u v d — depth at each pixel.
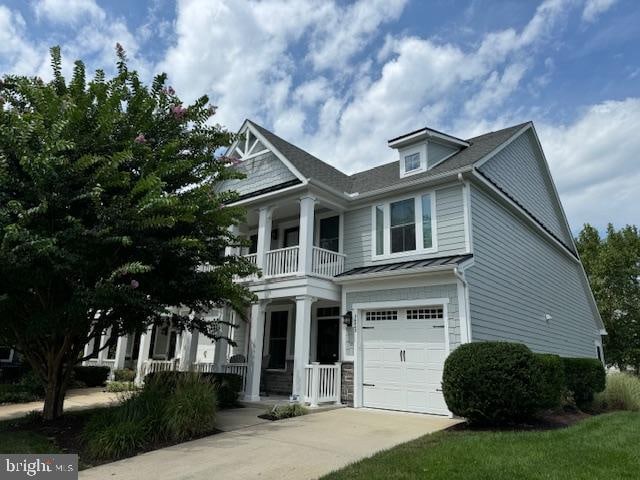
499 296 11.80
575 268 19.70
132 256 7.40
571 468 5.09
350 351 11.49
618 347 25.59
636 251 25.56
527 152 16.11
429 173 12.16
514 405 7.53
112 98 7.50
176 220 7.40
